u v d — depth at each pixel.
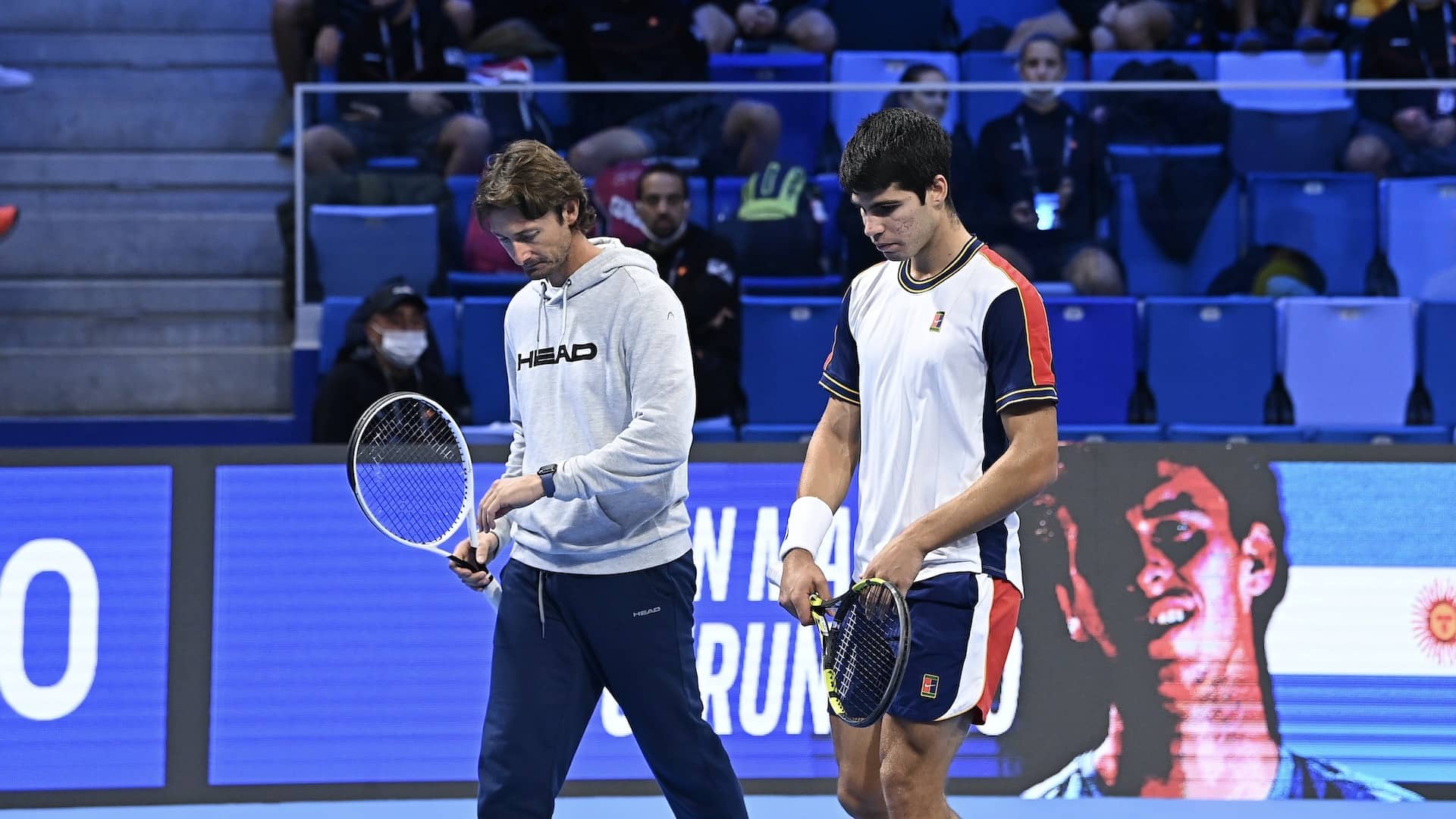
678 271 13.41
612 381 6.80
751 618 10.27
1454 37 17.27
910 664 6.43
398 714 10.18
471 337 13.55
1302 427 13.45
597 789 10.20
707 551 10.28
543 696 6.85
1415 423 13.83
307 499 10.22
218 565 10.15
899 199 6.14
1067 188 14.09
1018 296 6.30
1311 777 10.15
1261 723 10.18
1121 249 14.17
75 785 9.98
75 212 17.27
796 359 13.41
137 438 14.64
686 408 6.70
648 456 6.58
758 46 17.73
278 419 14.78
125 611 10.09
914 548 5.99
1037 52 16.33
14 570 10.04
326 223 13.94
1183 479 10.27
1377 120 14.29
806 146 13.94
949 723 6.43
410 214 13.99
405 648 10.21
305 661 10.16
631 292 6.77
